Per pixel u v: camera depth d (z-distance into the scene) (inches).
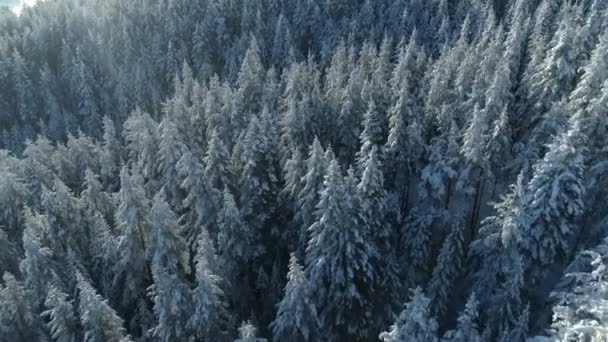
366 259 1084.5
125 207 1223.5
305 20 3494.1
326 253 1101.7
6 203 1617.9
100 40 3708.2
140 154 1776.6
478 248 1222.3
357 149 1788.9
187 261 1255.5
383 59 2303.2
